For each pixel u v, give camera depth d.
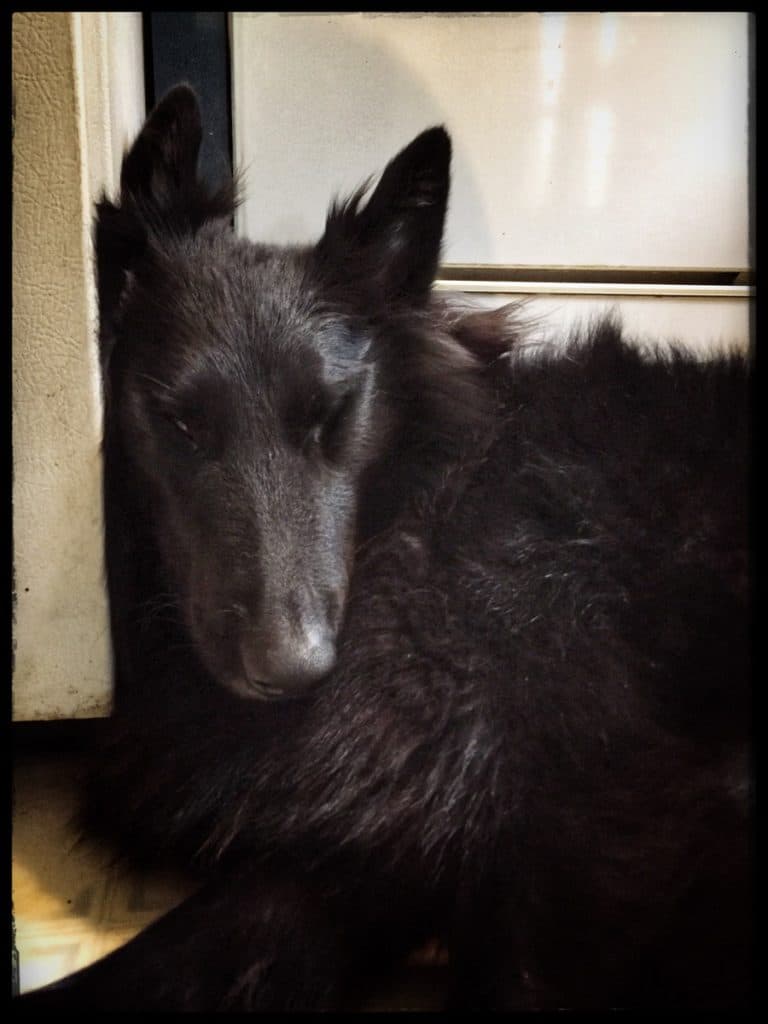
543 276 0.64
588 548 0.55
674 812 0.50
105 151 0.60
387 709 0.53
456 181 0.63
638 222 0.64
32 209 0.59
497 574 0.54
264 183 0.62
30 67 0.59
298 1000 0.49
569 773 0.51
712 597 0.54
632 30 0.63
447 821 0.51
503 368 0.61
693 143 0.64
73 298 0.60
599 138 0.64
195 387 0.53
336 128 0.62
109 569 0.61
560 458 0.57
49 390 0.61
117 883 0.56
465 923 0.50
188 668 0.57
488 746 0.52
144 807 0.58
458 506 0.56
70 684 0.63
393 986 0.50
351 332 0.56
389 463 0.57
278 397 0.53
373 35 0.62
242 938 0.50
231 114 0.62
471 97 0.63
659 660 0.53
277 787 0.54
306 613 0.50
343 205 0.58
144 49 0.61
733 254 0.64
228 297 0.55
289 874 0.52
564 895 0.50
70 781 0.61
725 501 0.55
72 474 0.61
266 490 0.53
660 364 0.60
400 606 0.54
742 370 0.59
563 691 0.52
